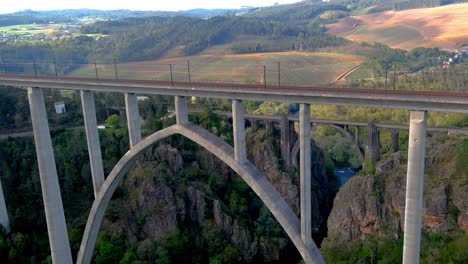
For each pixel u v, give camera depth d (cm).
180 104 3434
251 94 3089
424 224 4984
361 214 5438
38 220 5288
